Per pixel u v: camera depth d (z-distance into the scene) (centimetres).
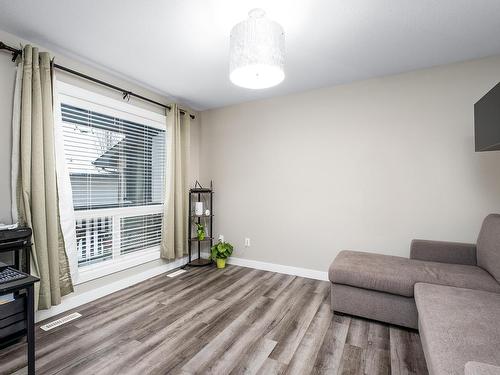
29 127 205
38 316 217
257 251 364
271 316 228
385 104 287
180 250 350
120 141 295
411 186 275
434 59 250
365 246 297
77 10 179
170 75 285
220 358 172
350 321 220
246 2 171
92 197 267
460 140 255
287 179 343
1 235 177
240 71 175
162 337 196
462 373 98
